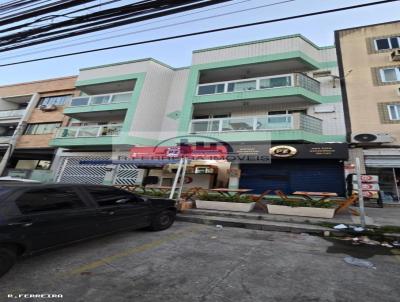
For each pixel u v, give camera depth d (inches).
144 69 680.4
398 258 169.2
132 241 202.7
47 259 157.6
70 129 694.5
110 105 679.1
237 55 607.5
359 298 111.8
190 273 139.3
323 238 223.9
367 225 246.1
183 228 259.8
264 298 111.2
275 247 193.5
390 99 498.0
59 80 885.2
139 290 118.3
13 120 885.2
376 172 466.3
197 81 625.0
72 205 164.7
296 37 562.3
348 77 543.2
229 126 530.6
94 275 135.0
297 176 490.0
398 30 545.6
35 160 802.8
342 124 505.4
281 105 569.9
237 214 307.9
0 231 119.8
